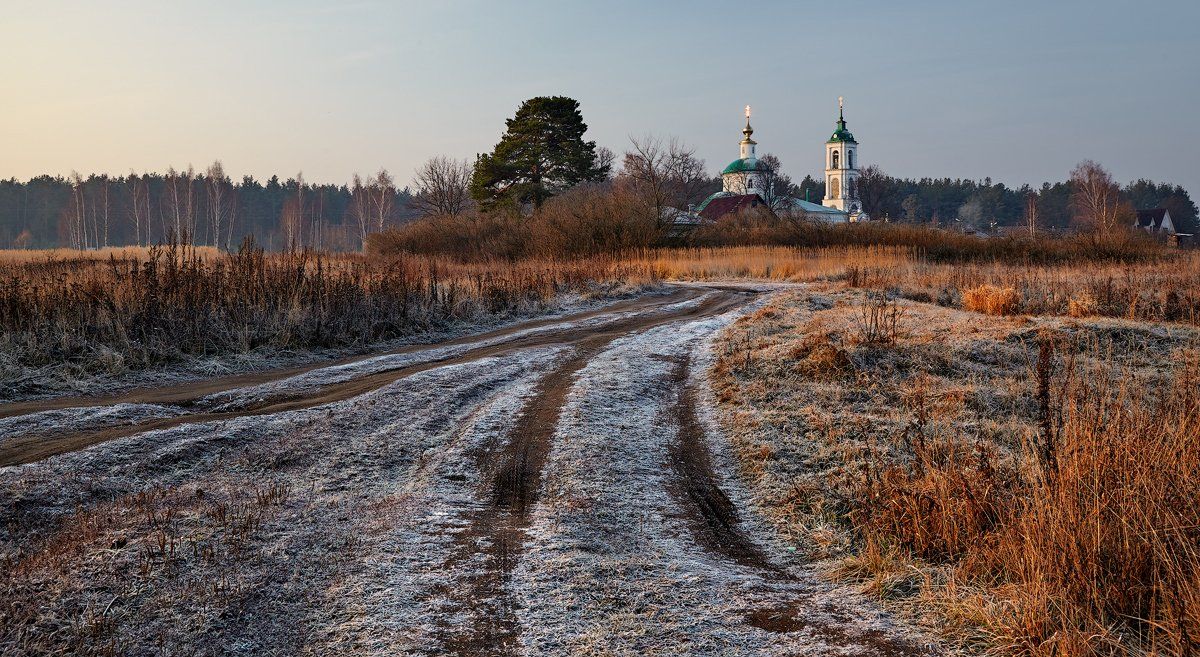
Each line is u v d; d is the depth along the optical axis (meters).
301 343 15.17
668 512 7.75
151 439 9.06
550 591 5.73
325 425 9.95
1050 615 4.96
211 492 7.82
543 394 11.84
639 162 46.12
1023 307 19.12
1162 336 14.41
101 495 7.64
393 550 6.46
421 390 11.73
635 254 37.47
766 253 38.72
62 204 115.50
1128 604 5.10
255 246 18.61
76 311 14.13
